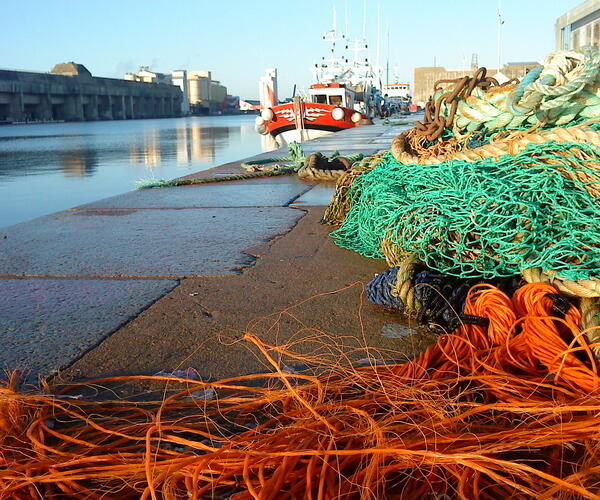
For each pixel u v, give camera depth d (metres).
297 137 29.16
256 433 1.80
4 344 2.65
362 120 31.16
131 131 61.03
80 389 2.22
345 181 5.00
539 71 3.21
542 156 2.85
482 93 3.65
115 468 1.59
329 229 5.00
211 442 1.77
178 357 2.49
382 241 3.32
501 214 2.77
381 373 2.14
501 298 2.44
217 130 61.25
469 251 2.87
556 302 2.30
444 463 1.53
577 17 12.75
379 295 2.95
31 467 1.58
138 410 2.04
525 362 2.16
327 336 2.66
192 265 3.92
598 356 2.05
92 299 3.26
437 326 2.62
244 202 6.67
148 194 7.42
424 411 1.77
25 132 61.53
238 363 2.41
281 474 1.50
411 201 3.21
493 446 1.59
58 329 2.82
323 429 1.71
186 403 2.05
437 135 3.87
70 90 137.88
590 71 3.11
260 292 3.32
